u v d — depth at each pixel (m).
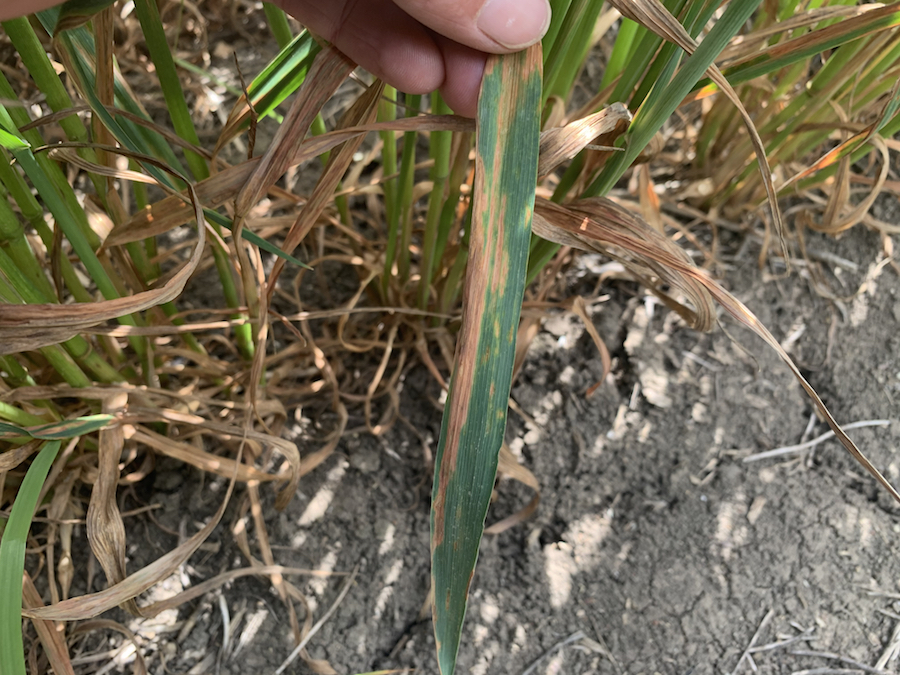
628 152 0.21
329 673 0.30
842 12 0.23
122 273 0.28
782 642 0.32
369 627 0.32
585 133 0.19
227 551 0.32
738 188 0.40
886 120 0.22
